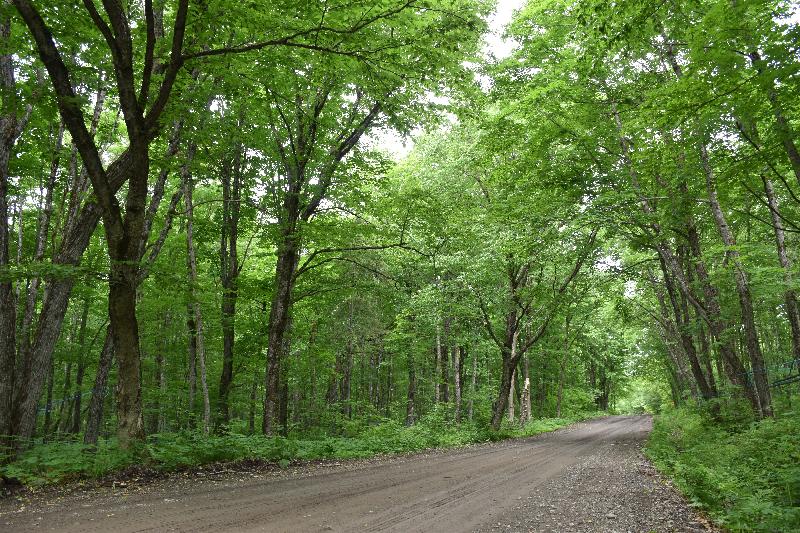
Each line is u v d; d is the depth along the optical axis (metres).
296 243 15.24
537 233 16.34
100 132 12.99
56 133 13.19
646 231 17.19
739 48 8.18
